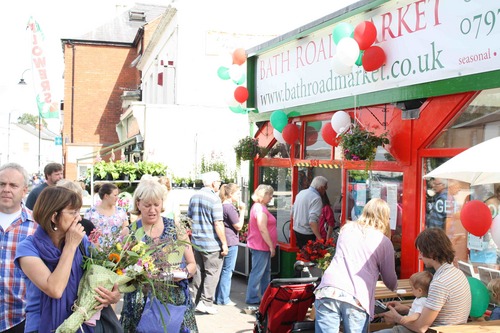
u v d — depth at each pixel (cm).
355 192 747
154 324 402
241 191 1222
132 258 354
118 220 638
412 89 618
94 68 3256
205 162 1550
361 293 446
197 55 1806
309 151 866
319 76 797
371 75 681
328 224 815
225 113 1728
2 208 423
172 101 1869
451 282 434
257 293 813
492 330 409
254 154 1025
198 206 752
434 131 598
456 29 546
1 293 416
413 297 595
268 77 956
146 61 2683
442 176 473
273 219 811
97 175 1200
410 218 632
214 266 759
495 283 464
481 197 545
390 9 643
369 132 670
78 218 326
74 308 327
